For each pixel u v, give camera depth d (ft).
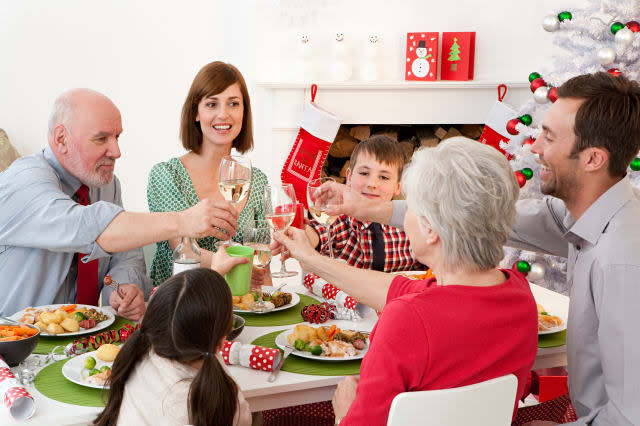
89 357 4.33
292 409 6.24
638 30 8.87
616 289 4.05
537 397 6.28
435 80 12.34
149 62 12.85
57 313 5.00
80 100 5.69
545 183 4.68
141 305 5.26
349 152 13.07
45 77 12.69
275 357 4.42
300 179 11.53
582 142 4.33
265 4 12.35
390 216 5.65
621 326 4.00
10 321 4.55
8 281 5.63
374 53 12.26
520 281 3.79
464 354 3.30
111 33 12.67
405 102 12.57
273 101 12.54
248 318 5.52
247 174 5.43
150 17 12.69
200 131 7.43
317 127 11.34
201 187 7.47
